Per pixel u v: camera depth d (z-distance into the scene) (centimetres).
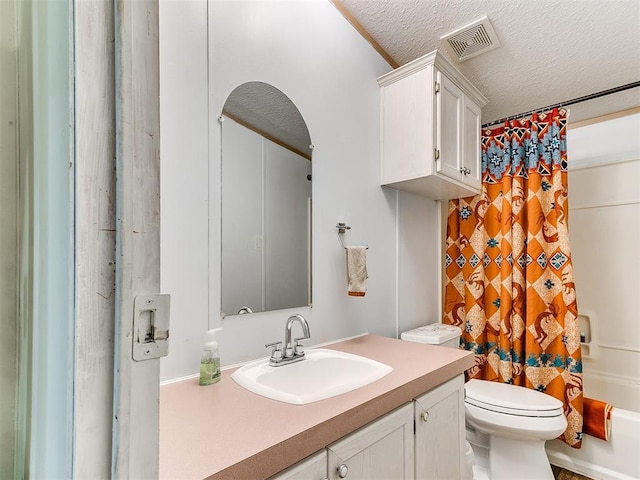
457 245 247
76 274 35
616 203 247
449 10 161
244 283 124
